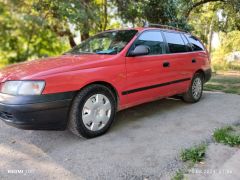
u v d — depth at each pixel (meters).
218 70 13.22
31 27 5.92
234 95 6.04
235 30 15.65
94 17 6.89
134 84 3.81
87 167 2.64
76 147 3.12
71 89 3.07
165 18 8.45
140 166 2.63
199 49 5.42
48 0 6.30
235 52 17.28
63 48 7.23
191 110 4.70
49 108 2.91
